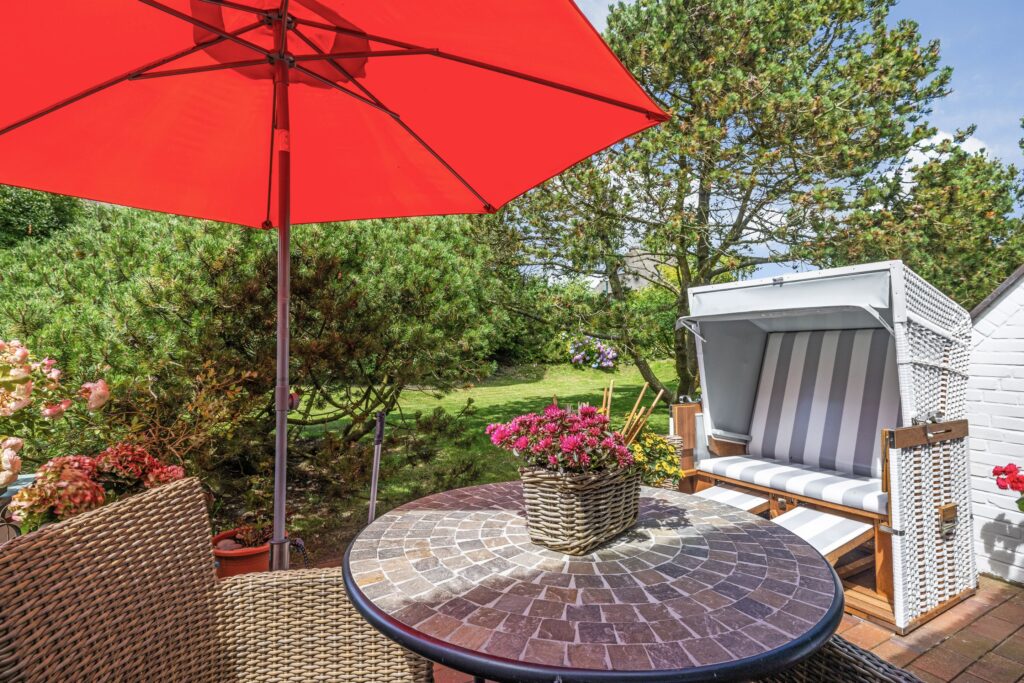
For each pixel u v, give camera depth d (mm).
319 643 1253
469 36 1522
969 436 3305
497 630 1009
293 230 3857
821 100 5395
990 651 2449
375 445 2424
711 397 3695
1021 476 2861
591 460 1354
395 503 4492
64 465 2123
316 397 4336
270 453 3898
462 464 4516
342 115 2137
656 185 6391
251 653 1220
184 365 3406
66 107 1796
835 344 3527
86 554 942
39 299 3271
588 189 6438
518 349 10055
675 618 1052
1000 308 3223
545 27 1348
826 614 1073
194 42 1735
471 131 1994
